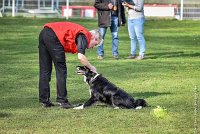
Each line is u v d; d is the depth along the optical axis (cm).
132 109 1149
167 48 2503
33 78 1611
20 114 1117
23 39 2769
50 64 1200
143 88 1446
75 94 1362
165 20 4084
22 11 4462
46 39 1173
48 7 4634
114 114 1103
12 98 1306
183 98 1293
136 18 2058
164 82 1545
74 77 1623
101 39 1177
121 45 2594
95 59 2070
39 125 1020
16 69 1783
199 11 4438
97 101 1173
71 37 1162
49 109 1170
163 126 1015
